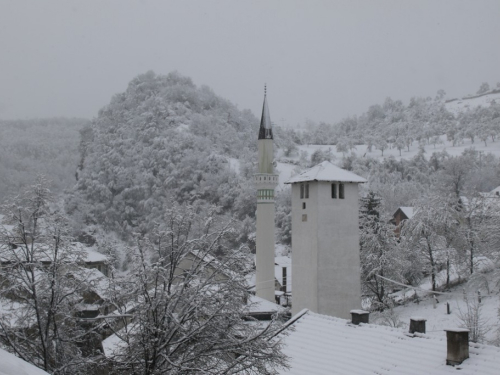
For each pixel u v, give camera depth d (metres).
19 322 17.97
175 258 17.78
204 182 160.88
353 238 51.97
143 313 16.66
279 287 78.75
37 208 19.25
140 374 16.69
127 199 172.38
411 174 178.75
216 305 17.17
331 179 50.84
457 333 19.02
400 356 20.81
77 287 18.31
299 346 23.98
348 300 51.12
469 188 115.38
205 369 16.58
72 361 17.14
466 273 67.94
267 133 70.44
